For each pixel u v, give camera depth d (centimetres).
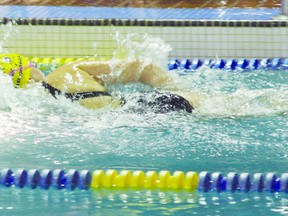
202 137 1189
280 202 927
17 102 1335
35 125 1252
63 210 900
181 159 1088
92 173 1024
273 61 1758
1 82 1318
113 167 1056
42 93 1330
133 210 899
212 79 1589
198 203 927
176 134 1204
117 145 1153
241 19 1906
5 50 1825
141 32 1806
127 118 1279
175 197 953
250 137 1189
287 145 1148
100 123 1262
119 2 2164
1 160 1083
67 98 1320
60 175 1009
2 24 1827
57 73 1348
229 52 1800
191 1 2175
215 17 1952
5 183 1010
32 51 1831
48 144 1157
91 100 1315
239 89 1449
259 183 981
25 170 1021
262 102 1352
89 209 904
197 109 1322
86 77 1340
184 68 1750
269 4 2134
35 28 1820
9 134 1204
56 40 1827
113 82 1359
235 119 1286
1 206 918
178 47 1811
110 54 1820
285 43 1786
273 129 1230
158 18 1931
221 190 980
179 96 1329
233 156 1100
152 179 1003
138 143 1163
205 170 1040
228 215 877
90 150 1132
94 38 1817
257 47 1795
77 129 1233
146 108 1309
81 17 1948
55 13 2002
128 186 1000
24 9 2052
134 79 1366
